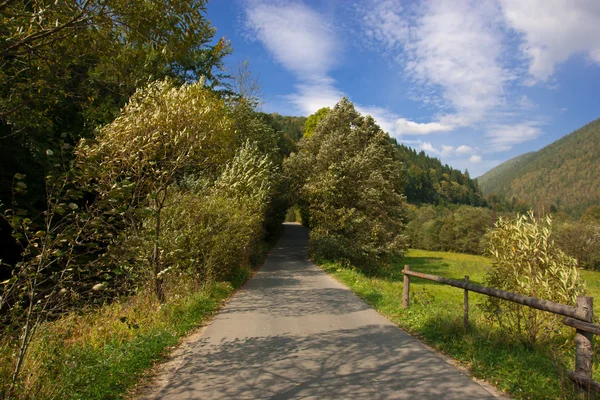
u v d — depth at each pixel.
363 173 22.36
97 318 5.80
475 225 57.81
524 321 5.53
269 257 22.38
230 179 15.55
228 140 9.09
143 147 7.30
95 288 3.83
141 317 6.55
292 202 26.70
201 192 12.77
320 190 21.94
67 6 4.45
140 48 5.56
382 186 23.06
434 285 20.53
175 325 6.46
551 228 5.77
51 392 3.55
